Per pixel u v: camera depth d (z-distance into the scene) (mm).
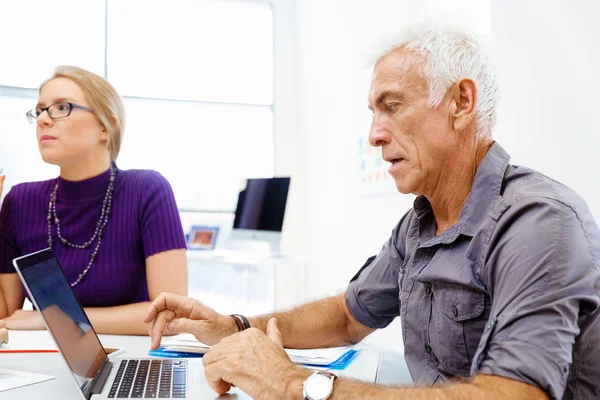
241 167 4578
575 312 759
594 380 824
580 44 1931
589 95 1897
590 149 1892
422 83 979
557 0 2023
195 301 1183
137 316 1413
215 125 4543
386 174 3260
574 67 1956
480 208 953
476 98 980
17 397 821
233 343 872
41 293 814
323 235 4152
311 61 4383
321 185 4195
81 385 795
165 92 4422
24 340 1242
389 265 1289
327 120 4082
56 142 1492
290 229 4586
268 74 4691
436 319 998
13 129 3887
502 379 721
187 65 4480
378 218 3369
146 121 4371
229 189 4520
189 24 4488
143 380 901
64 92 1495
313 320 1285
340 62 3861
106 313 1423
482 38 1015
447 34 984
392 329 3104
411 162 1009
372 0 3418
